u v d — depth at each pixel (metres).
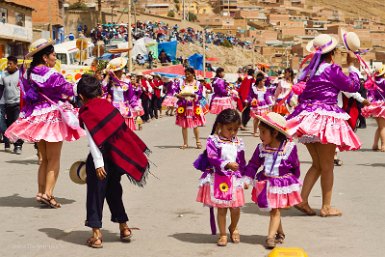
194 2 191.38
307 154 17.64
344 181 12.94
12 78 17.67
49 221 9.33
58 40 73.00
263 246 7.94
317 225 9.09
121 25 79.69
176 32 106.12
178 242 8.14
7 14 52.75
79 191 11.69
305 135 9.62
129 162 8.03
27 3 70.44
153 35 89.31
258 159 8.19
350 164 15.68
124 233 8.19
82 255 7.57
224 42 124.50
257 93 23.00
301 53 158.88
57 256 7.53
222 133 8.00
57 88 10.38
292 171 8.16
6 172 14.02
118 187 8.19
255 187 8.20
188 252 7.68
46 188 10.21
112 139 8.00
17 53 55.22
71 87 10.48
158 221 9.30
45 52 10.58
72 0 109.75
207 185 8.04
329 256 7.48
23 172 14.02
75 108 10.60
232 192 7.90
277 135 8.10
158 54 75.44
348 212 9.93
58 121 10.33
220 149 7.92
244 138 22.67
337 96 9.92
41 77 10.38
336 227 8.95
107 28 78.75
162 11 160.00
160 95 38.19
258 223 9.18
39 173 10.46
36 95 10.38
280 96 18.97
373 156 17.44
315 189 11.95
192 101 18.62
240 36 169.50
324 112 9.69
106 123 7.95
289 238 8.34
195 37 115.44
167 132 25.28
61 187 12.07
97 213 7.92
